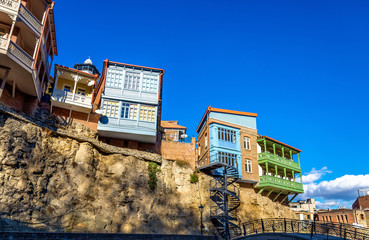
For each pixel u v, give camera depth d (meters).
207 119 42.03
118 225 27.09
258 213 37.72
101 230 25.72
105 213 27.16
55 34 31.70
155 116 34.47
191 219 31.81
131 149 32.69
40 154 25.47
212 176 36.88
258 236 21.72
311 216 51.84
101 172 29.64
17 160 23.30
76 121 31.88
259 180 41.00
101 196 28.11
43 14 29.34
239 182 39.91
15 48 23.69
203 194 34.47
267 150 45.34
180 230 30.36
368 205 54.03
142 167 32.00
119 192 29.00
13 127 24.17
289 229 39.25
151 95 35.03
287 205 46.34
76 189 26.56
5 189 21.69
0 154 22.39
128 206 28.78
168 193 32.41
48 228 22.69
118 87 34.12
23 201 22.45
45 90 33.84
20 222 21.36
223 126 41.00
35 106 28.70
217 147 39.28
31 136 25.28
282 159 44.16
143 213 29.14
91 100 32.28
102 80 35.66
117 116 33.00
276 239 20.38
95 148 30.05
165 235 23.78
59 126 29.27
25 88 27.48
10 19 25.00
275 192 43.91
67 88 33.44
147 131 33.28
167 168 34.06
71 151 27.91
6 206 21.17
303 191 45.34
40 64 28.09
